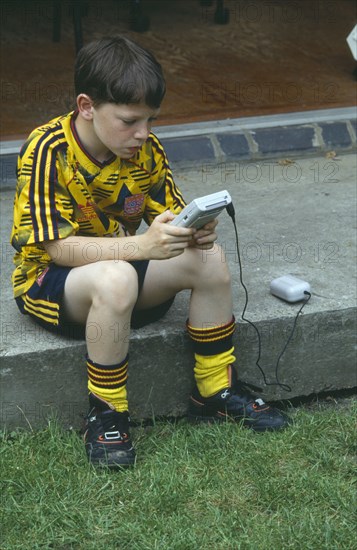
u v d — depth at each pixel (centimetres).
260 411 320
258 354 338
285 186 490
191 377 330
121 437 299
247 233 420
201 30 795
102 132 278
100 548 260
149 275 304
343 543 263
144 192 306
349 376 355
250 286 360
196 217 278
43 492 280
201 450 307
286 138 545
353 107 595
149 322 325
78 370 314
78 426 322
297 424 322
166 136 526
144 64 271
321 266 381
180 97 620
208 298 307
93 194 296
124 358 296
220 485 289
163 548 258
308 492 286
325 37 798
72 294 293
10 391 310
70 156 288
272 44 768
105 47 273
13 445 304
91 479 288
